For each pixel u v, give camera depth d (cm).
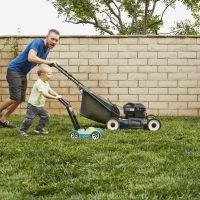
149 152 714
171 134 912
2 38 1339
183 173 591
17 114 1341
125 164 636
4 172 607
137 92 1335
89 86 1333
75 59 1330
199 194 513
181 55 1334
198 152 723
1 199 505
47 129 990
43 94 887
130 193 515
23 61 958
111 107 1005
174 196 507
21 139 839
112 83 1334
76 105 1334
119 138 845
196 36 1330
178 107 1341
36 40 926
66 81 1330
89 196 509
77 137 858
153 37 1329
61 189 534
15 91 970
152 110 1340
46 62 919
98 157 673
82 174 592
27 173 602
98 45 1328
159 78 1334
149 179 567
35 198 511
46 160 660
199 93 1338
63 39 1327
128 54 1329
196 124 1102
